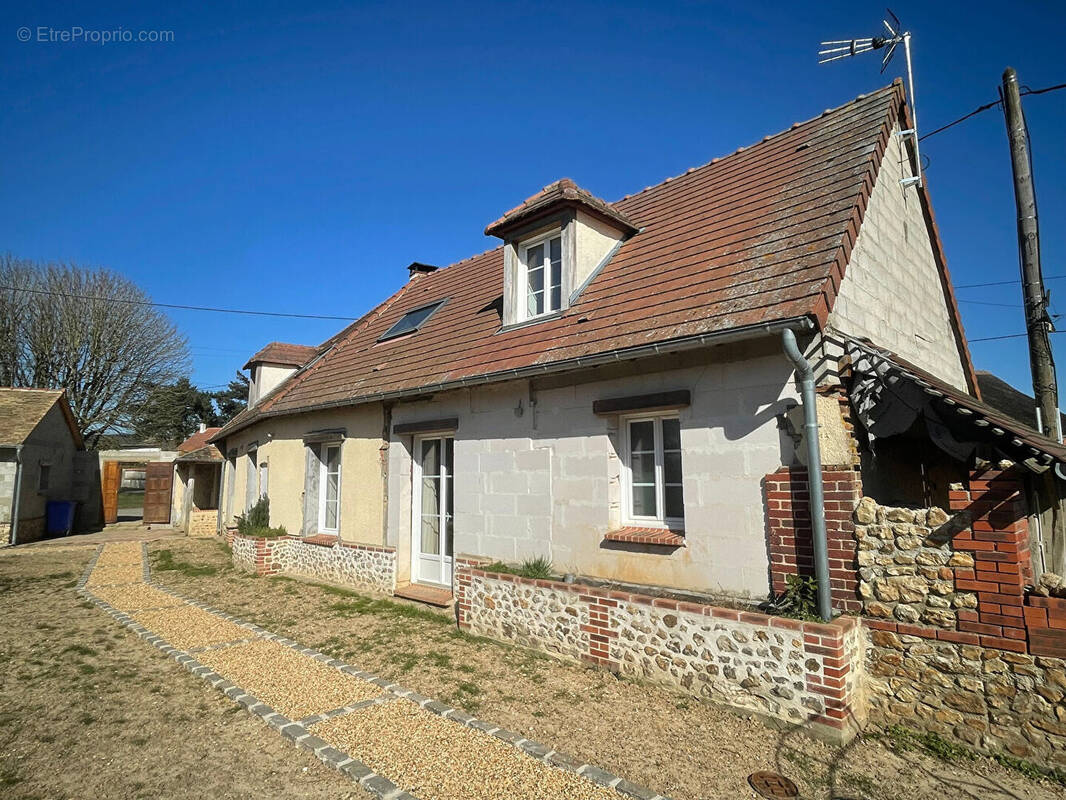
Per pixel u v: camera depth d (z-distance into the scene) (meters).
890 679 4.63
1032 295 7.45
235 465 18.23
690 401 5.99
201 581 11.17
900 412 5.24
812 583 4.92
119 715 5.02
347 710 5.01
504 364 7.65
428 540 9.45
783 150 8.61
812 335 5.36
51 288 29.30
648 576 6.21
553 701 5.23
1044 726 4.00
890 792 3.83
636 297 7.22
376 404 10.23
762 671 4.77
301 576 11.43
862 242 6.70
